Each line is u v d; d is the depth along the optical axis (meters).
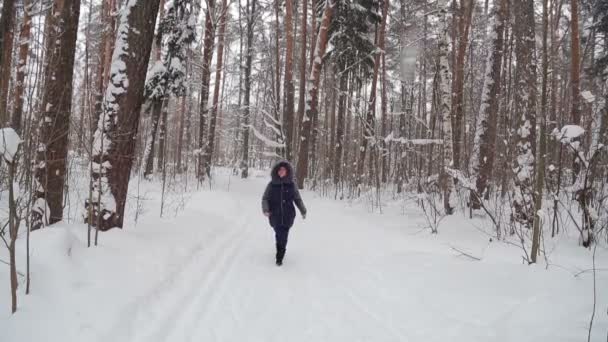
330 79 22.34
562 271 4.46
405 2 16.62
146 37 5.84
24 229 5.23
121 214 5.87
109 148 5.65
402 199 12.17
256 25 23.22
